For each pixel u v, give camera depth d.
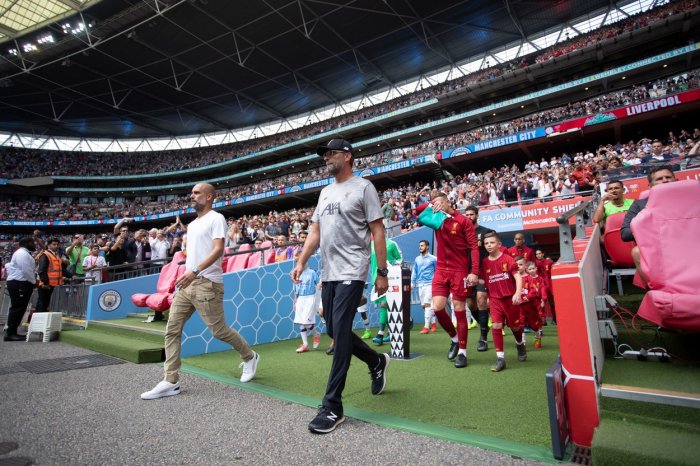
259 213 42.22
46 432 2.38
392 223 10.34
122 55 30.78
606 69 26.95
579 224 3.39
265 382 3.61
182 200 44.19
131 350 4.75
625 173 6.38
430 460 1.87
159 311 6.60
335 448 2.05
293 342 6.36
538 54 30.73
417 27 31.03
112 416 2.68
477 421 2.37
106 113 42.38
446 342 5.72
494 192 14.63
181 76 35.28
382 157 34.31
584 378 2.08
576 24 30.97
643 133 24.80
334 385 2.43
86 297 7.88
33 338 7.12
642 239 2.32
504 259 3.96
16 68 31.27
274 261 8.02
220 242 3.51
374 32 31.11
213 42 30.27
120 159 48.84
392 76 39.09
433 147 31.11
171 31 28.20
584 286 2.21
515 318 4.02
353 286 2.58
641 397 1.97
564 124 24.28
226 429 2.39
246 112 45.06
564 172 13.76
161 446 2.14
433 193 4.39
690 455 1.53
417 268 7.11
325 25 29.34
